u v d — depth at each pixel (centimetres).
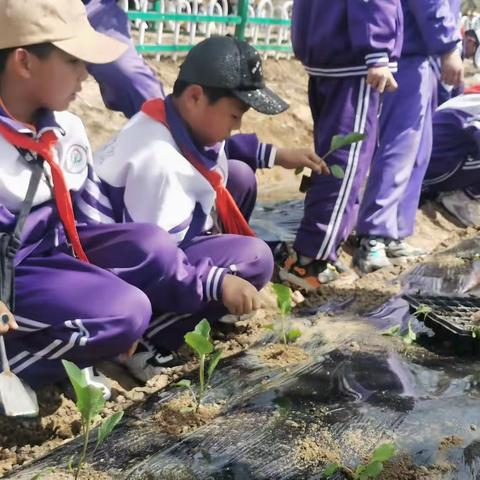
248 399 263
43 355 253
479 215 508
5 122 244
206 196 297
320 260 385
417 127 416
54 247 265
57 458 230
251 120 690
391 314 345
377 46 347
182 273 274
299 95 773
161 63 750
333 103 370
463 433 242
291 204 521
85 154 276
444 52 406
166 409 257
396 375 281
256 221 471
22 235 250
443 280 395
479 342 301
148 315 258
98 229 275
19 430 252
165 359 296
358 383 275
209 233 321
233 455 229
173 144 291
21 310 248
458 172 500
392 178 414
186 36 813
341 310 353
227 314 305
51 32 238
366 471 213
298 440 236
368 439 238
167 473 221
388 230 414
